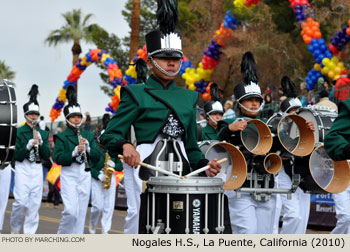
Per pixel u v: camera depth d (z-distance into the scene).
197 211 4.30
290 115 6.49
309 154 6.70
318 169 6.67
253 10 21.02
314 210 12.21
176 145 4.83
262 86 23.92
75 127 9.92
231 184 5.75
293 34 22.17
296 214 7.84
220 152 6.01
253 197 6.54
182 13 33.72
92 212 11.11
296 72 23.28
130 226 7.86
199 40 30.78
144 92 4.85
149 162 4.79
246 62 6.93
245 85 6.91
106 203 11.03
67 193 9.55
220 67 27.22
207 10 32.84
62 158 9.59
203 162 4.86
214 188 4.39
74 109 9.84
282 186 7.84
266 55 23.38
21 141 10.51
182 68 20.23
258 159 6.53
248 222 6.48
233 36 20.89
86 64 23.05
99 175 10.84
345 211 9.16
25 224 10.57
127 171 7.78
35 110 10.57
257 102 6.94
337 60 15.95
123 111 4.81
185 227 4.27
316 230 12.07
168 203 4.29
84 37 41.72
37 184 10.55
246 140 6.43
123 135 4.79
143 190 4.46
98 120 22.23
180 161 4.79
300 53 23.31
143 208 4.42
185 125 4.85
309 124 6.53
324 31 19.36
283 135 6.61
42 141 10.70
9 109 7.25
